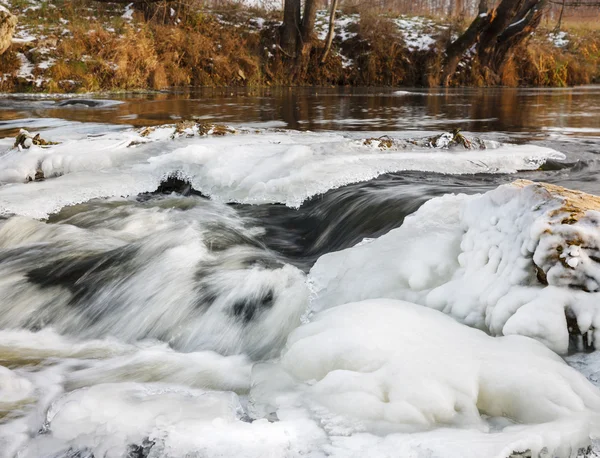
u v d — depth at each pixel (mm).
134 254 3852
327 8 31219
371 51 24703
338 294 3098
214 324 3191
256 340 3059
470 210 3121
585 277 2422
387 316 2508
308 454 1774
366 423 1913
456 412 1939
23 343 3100
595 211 2486
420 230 3381
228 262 3766
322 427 1914
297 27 23250
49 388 2535
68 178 5395
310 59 23969
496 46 26047
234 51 22719
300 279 3434
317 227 4559
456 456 1663
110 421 1991
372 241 3561
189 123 7016
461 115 11727
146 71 19641
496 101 15875
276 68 23281
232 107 13266
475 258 2807
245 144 6203
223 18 24438
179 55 21391
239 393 2514
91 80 17688
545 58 27703
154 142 6438
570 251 2404
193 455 1799
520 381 2020
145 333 3238
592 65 30125
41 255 3992
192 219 4613
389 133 8266
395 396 1984
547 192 2682
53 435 1978
